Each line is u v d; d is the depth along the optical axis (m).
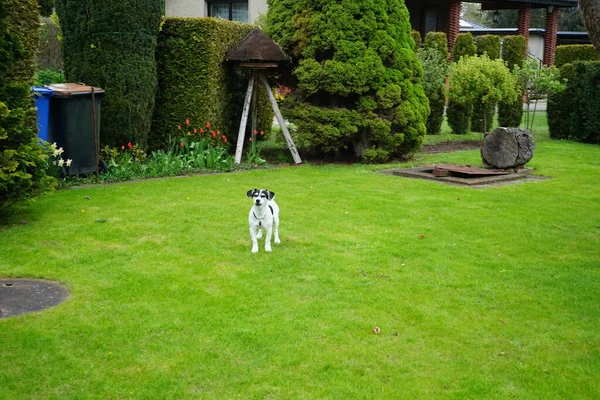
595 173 11.95
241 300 5.40
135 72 11.11
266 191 6.64
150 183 10.30
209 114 12.48
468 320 5.10
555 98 17.56
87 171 10.41
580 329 4.96
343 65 12.30
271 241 7.16
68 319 4.95
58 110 10.00
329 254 6.70
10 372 4.14
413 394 3.98
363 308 5.29
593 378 4.20
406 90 12.85
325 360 4.38
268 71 13.60
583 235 7.64
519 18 28.11
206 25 12.18
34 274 5.95
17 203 7.97
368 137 12.89
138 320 4.96
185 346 4.55
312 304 5.34
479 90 15.84
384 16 12.59
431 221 8.17
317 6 12.59
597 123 16.36
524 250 7.01
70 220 7.87
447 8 27.89
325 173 11.65
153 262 6.36
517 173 11.71
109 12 10.73
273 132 16.36
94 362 4.30
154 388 3.99
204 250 6.77
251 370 4.23
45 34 19.45
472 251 6.94
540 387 4.09
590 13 6.36
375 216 8.38
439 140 17.12
